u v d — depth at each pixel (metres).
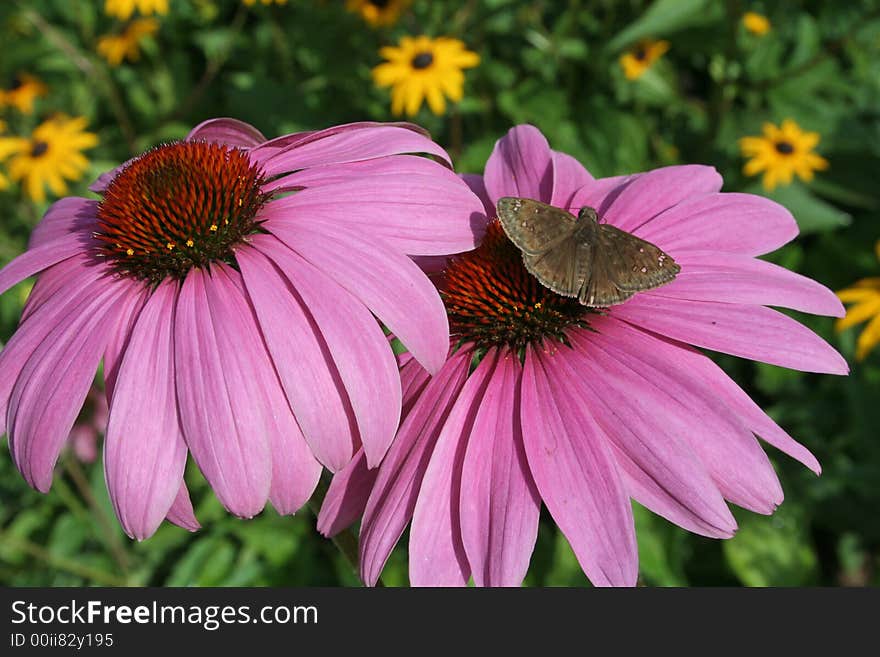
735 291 0.37
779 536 0.54
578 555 0.34
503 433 0.36
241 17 0.75
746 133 0.72
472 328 0.38
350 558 0.38
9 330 0.61
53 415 0.36
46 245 0.39
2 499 0.60
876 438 0.56
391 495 0.36
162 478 0.35
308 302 0.36
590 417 0.36
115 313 0.37
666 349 0.37
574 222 0.36
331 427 0.35
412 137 0.39
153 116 0.79
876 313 0.50
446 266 0.39
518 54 0.76
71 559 0.55
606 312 0.38
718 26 0.71
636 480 0.35
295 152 0.39
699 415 0.35
